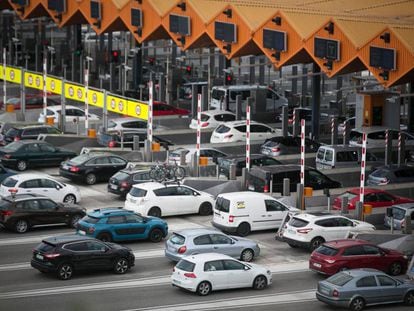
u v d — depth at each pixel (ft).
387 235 277.44
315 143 412.98
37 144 383.65
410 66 354.74
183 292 237.86
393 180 354.74
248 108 338.95
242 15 424.46
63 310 220.84
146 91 564.71
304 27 399.24
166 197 311.68
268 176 333.21
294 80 626.64
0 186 324.39
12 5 555.28
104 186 360.07
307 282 249.75
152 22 471.21
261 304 229.45
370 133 422.00
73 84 447.83
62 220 297.53
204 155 382.63
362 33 376.27
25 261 263.08
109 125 443.32
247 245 265.34
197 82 618.85
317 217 279.49
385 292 227.20
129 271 255.50
